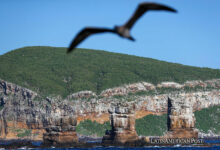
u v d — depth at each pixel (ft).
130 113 544.62
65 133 549.13
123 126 541.75
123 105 547.90
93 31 51.34
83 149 507.30
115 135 542.57
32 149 518.37
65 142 546.67
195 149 483.92
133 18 50.60
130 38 50.52
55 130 551.18
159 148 499.10
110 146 536.01
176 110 551.59
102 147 527.81
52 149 512.63
